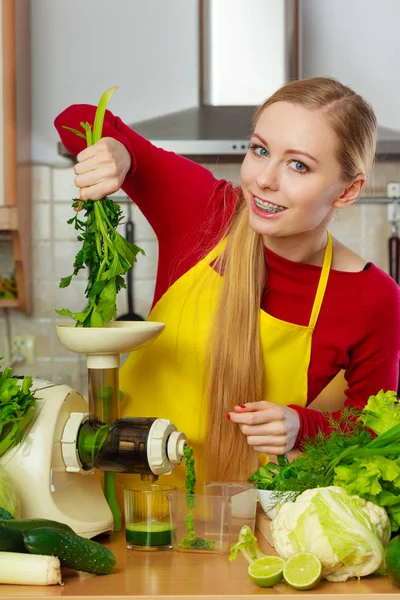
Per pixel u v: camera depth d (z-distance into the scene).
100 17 3.41
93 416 1.35
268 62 3.09
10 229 3.10
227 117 3.07
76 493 1.36
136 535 1.29
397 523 1.20
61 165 3.42
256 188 1.48
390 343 1.78
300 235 1.64
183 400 1.69
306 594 1.08
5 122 3.05
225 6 3.08
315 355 1.73
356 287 1.72
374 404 1.33
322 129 1.45
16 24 3.11
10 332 3.43
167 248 1.77
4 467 1.30
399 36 3.42
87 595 1.07
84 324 1.35
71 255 3.44
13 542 1.12
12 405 1.29
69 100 3.41
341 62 3.43
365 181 1.60
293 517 1.15
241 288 1.62
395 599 1.08
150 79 3.41
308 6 3.41
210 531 1.28
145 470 1.32
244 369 1.61
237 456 1.61
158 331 1.34
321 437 1.31
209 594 1.08
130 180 1.75
